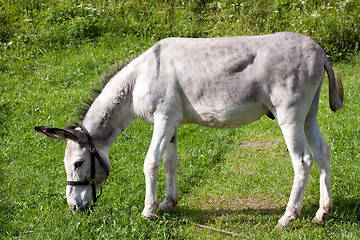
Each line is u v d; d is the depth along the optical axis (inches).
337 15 457.7
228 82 174.4
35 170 236.5
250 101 175.6
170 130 181.3
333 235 172.4
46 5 481.7
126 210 193.6
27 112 310.5
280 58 170.9
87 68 387.5
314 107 184.2
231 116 179.0
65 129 181.6
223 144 279.0
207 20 479.2
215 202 210.5
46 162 245.0
